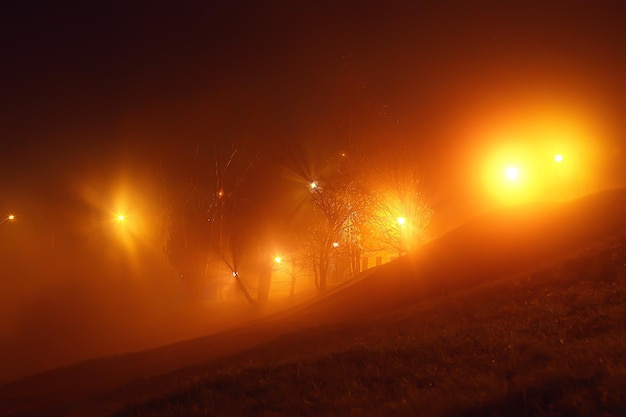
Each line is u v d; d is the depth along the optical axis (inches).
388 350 443.2
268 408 371.6
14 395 769.6
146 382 615.8
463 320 526.3
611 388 253.0
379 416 308.2
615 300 454.3
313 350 549.6
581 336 390.3
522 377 304.0
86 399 619.5
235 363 587.5
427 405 300.4
